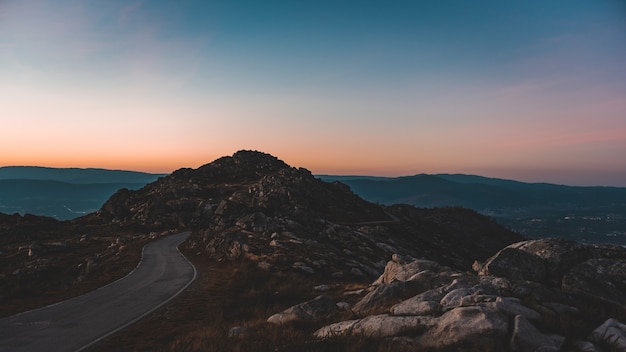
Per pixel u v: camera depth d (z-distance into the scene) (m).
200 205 92.44
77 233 84.12
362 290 20.81
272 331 12.98
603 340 9.36
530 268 14.73
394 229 111.88
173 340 14.56
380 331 11.12
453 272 16.23
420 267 18.44
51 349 14.07
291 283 26.73
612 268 13.45
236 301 22.17
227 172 162.62
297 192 119.44
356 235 70.88
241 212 80.94
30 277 46.00
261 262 34.56
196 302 22.53
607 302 12.27
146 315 19.38
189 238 61.09
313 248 43.88
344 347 10.58
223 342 12.13
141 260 42.53
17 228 82.94
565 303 12.32
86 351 13.86
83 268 48.34
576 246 15.20
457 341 9.57
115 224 93.75
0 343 14.75
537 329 9.74
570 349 9.12
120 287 27.38
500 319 9.88
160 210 93.88
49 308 20.98
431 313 11.47
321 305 15.73
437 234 151.00
